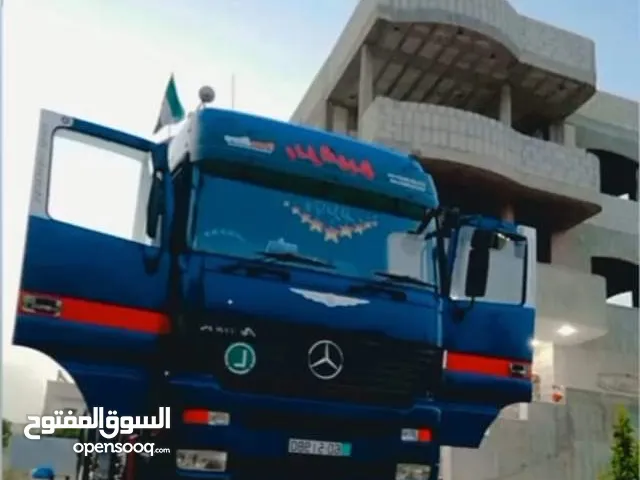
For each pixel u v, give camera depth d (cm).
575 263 2198
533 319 667
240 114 603
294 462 538
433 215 645
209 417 520
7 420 692
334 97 2161
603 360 2142
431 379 601
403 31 1903
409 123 1795
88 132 550
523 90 2166
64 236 526
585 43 2166
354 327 577
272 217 585
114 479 645
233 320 543
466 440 629
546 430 1633
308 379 553
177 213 568
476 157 1825
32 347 512
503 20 1969
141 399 535
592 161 2059
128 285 538
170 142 660
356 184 620
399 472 572
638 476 1494
